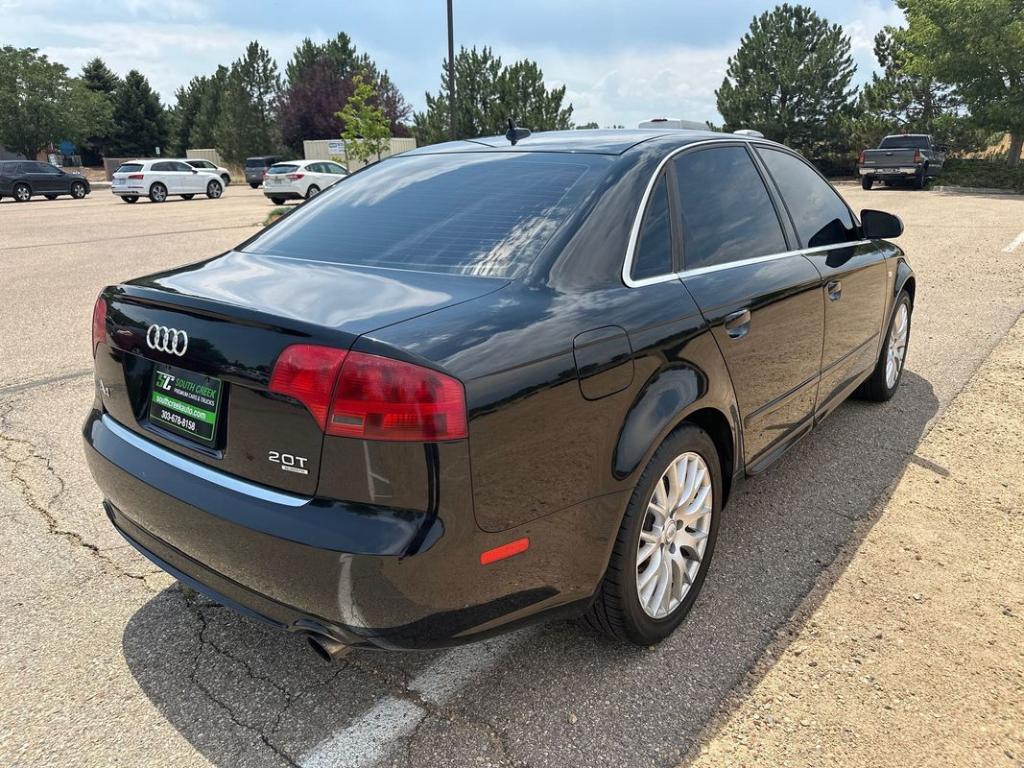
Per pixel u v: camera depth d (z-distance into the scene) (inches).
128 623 110.4
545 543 85.2
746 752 86.6
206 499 84.0
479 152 124.3
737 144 134.3
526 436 80.9
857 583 119.4
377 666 101.6
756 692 96.0
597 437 88.5
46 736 89.2
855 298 156.9
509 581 82.7
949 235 513.0
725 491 118.1
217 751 87.3
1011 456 165.5
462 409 75.3
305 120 2377.0
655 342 96.0
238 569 82.9
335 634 79.8
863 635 106.9
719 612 112.4
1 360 243.1
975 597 115.8
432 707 94.0
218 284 94.4
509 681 98.3
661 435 95.5
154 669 100.8
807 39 1331.2
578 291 92.7
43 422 187.6
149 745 88.0
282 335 78.6
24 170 1154.0
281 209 860.6
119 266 443.2
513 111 1396.4
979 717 91.9
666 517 102.8
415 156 131.6
